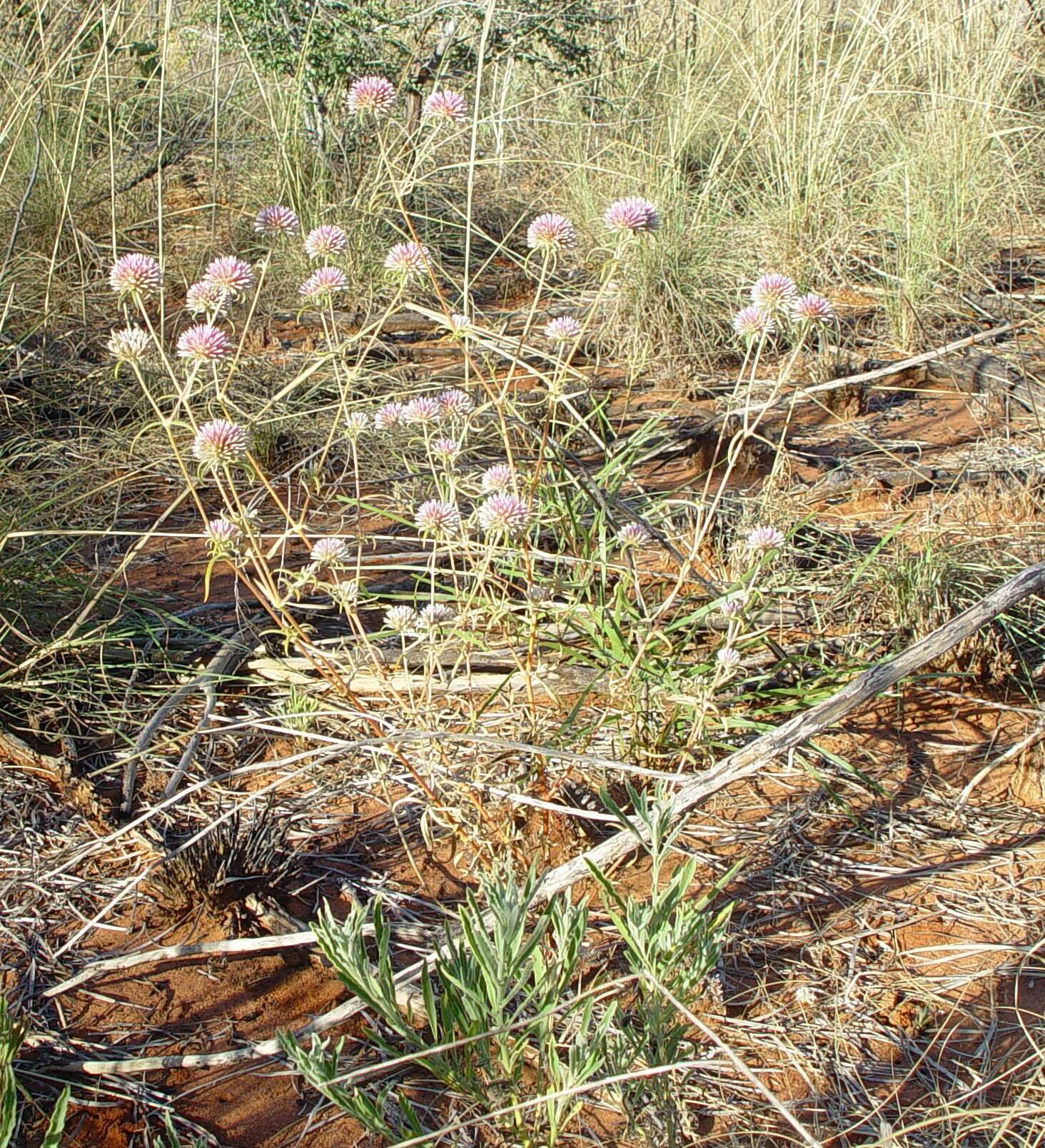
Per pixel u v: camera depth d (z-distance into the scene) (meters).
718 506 1.10
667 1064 0.57
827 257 1.68
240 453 0.71
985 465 1.18
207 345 0.71
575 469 1.01
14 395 1.24
